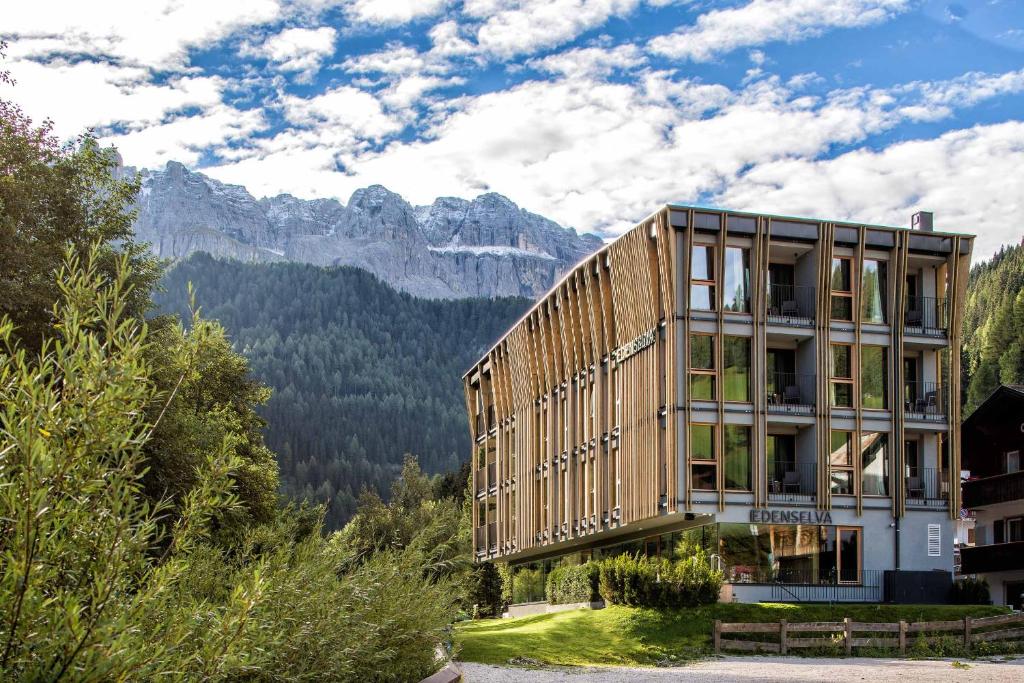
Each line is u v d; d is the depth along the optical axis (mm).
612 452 39156
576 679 21516
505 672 23109
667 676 22562
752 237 35688
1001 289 134375
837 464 35719
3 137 25641
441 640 13773
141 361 5230
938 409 37406
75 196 26984
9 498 4555
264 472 40406
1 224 23016
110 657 4527
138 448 5164
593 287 41250
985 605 33312
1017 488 41750
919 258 37875
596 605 36438
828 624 28500
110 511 5004
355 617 9492
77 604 4480
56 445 4809
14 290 22000
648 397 35625
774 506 34625
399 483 98312
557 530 45438
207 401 40312
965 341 135500
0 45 26438
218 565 10117
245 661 5547
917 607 31750
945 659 27422
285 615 7812
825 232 36062
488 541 57781
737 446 34781
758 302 35219
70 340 5012
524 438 51000
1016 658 27141
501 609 57375
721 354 34594
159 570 5121
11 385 4848
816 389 35625
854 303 36562
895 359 36812
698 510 33812
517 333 52312
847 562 35250
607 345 39906
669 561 36000
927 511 36438
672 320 34344
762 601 34094
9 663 4449
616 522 38188
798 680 21531
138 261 28203
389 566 11719
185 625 5344
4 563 4633
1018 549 41438
